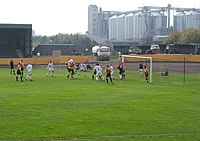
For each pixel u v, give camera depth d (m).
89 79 45.84
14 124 17.59
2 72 57.53
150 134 15.80
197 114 20.83
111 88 35.19
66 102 25.20
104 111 21.59
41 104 24.14
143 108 22.83
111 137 15.20
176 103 25.16
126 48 107.81
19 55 90.38
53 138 14.98
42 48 108.88
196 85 39.47
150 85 38.97
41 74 53.78
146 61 70.38
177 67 67.50
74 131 16.25
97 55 85.62
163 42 150.12
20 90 32.84
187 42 138.25
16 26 87.44
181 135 15.62
